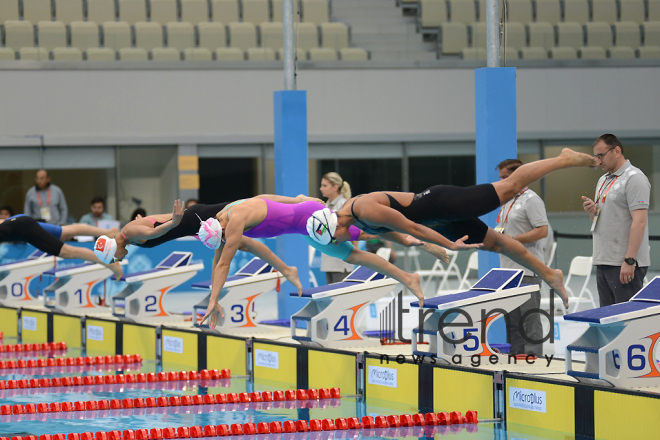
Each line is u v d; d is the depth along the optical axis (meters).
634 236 18.22
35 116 49.47
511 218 21.64
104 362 28.42
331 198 26.64
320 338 23.47
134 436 18.00
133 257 44.88
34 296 42.22
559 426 17.41
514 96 24.50
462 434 17.53
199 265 30.80
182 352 27.81
